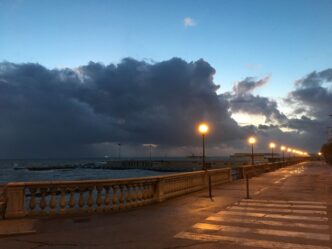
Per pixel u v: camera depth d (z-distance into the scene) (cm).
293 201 1658
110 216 1233
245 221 1150
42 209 1184
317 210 1382
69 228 1037
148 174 10925
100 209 1305
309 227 1049
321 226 1063
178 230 1014
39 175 10375
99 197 1307
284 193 2006
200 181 2220
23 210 1146
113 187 1357
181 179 1906
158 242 877
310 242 869
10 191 1134
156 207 1452
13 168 15875
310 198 1781
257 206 1496
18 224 1041
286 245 841
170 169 12862
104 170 14175
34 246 838
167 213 1306
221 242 872
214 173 2556
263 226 1067
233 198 1764
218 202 1614
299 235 944
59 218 1177
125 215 1256
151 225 1087
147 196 1543
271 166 5200
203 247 827
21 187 1144
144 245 848
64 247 830
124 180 1387
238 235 947
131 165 15538
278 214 1288
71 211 1238
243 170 3447
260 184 2658
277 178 3403
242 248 817
